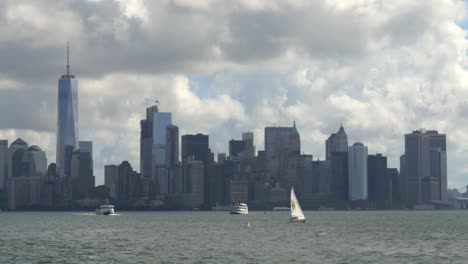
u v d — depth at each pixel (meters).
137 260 163.00
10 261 163.88
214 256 170.38
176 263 156.50
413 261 157.88
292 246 199.25
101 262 159.75
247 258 165.62
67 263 158.88
